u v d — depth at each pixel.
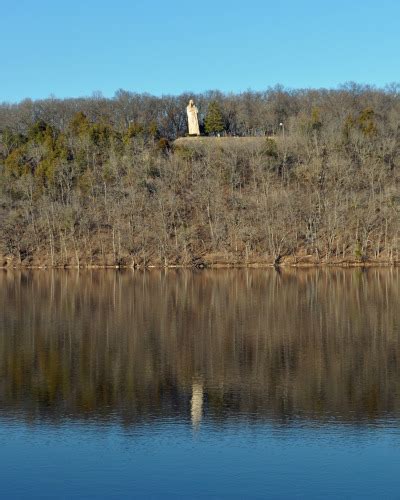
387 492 45.31
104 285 177.50
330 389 69.50
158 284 178.62
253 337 99.88
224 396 67.31
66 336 101.75
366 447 52.72
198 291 161.25
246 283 178.12
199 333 103.69
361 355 86.06
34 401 66.06
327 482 46.81
